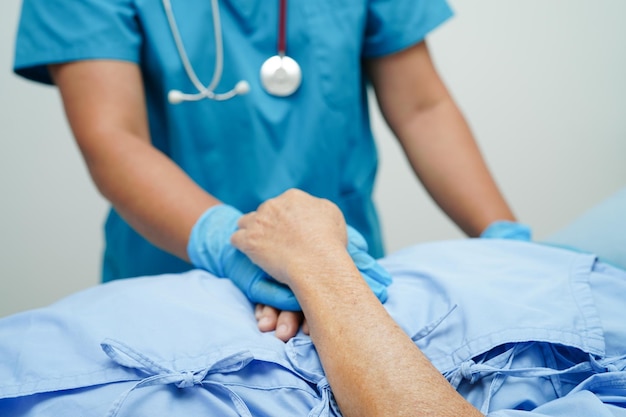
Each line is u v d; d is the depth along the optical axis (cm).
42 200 181
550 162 198
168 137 114
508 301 69
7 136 177
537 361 65
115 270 126
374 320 59
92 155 96
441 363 65
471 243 84
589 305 69
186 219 87
